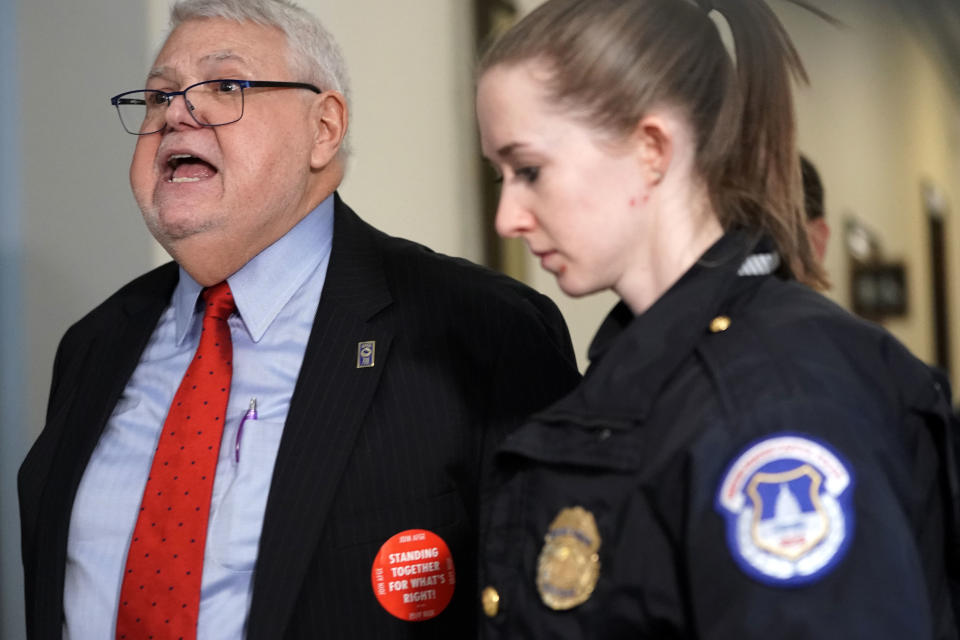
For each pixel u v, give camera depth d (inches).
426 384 69.6
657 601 38.3
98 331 79.9
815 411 36.4
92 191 107.4
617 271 44.1
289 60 74.6
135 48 106.7
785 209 43.9
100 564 68.7
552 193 43.0
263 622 62.1
